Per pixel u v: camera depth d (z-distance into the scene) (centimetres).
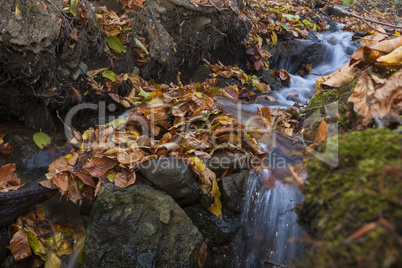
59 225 200
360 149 95
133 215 181
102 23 270
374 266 66
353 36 552
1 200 179
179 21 338
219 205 200
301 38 520
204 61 382
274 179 204
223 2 367
